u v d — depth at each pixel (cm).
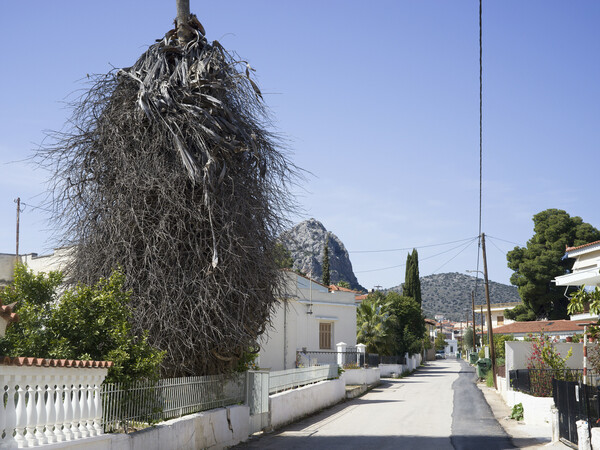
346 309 4150
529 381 2034
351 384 3619
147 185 1377
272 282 1559
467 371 6506
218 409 1486
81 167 1427
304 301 3800
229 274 1412
